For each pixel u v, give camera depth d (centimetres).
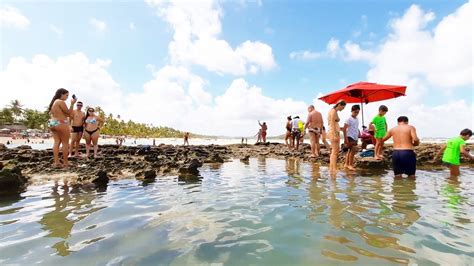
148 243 283
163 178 715
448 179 683
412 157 696
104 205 439
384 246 272
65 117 788
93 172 739
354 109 859
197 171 803
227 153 1602
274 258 248
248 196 499
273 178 706
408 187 573
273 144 2203
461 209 402
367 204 433
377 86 983
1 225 341
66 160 804
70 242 287
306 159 1216
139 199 480
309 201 455
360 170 848
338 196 491
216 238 297
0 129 8112
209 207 425
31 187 580
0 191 529
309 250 265
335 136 805
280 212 393
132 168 838
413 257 248
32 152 1112
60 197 496
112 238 298
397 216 369
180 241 289
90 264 237
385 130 917
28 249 268
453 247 268
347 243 281
